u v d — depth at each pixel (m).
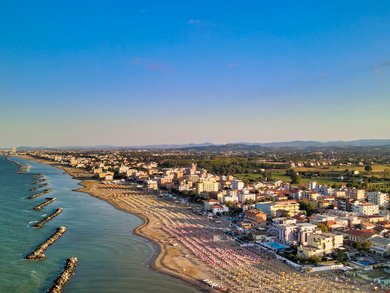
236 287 175.62
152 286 177.75
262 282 181.12
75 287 175.38
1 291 168.62
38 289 171.75
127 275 190.62
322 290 170.75
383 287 172.75
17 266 198.88
